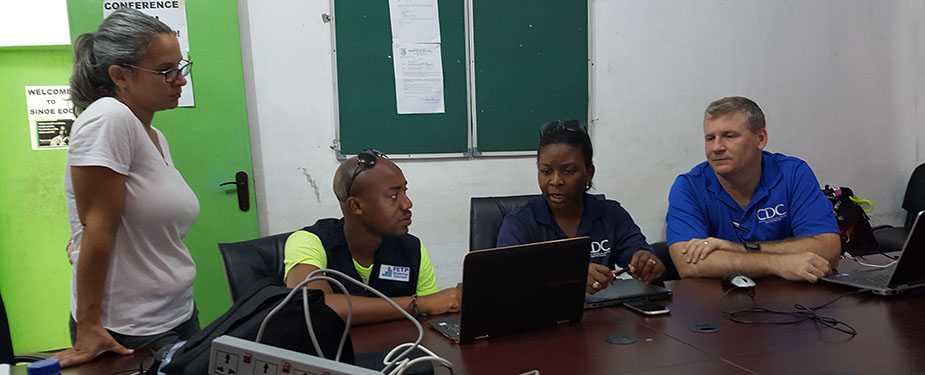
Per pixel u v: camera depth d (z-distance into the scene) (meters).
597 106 3.46
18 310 2.96
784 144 3.81
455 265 3.35
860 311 1.58
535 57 3.32
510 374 1.21
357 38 3.08
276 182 3.06
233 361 0.98
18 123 2.89
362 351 1.33
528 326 1.45
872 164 3.99
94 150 1.40
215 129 2.88
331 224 1.74
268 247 1.82
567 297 1.48
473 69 3.23
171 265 1.61
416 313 1.57
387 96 3.14
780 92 3.77
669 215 2.28
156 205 1.54
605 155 3.51
